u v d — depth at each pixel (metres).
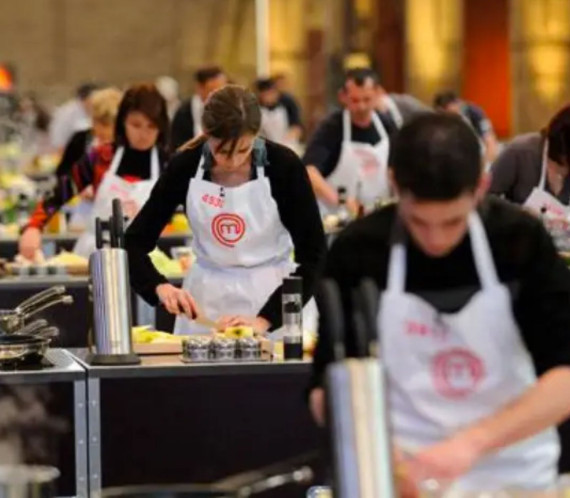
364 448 4.39
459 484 5.12
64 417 7.18
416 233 4.84
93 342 7.39
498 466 5.13
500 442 4.87
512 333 5.02
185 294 8.05
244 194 8.27
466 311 4.97
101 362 7.29
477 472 5.12
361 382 4.41
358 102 13.80
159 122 10.89
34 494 4.88
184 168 8.30
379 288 5.00
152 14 44.91
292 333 7.39
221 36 44.97
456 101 20.73
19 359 7.33
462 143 4.68
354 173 13.95
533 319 5.00
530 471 5.15
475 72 38.03
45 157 28.38
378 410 4.41
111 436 7.21
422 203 4.70
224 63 44.97
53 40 44.44
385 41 40.00
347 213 13.72
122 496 4.89
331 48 40.47
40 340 7.42
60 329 10.64
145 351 7.61
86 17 44.59
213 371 7.23
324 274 5.07
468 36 37.84
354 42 40.25
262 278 8.45
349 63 34.31
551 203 9.45
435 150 4.66
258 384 7.27
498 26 37.72
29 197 18.23
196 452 7.25
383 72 39.91
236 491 4.85
